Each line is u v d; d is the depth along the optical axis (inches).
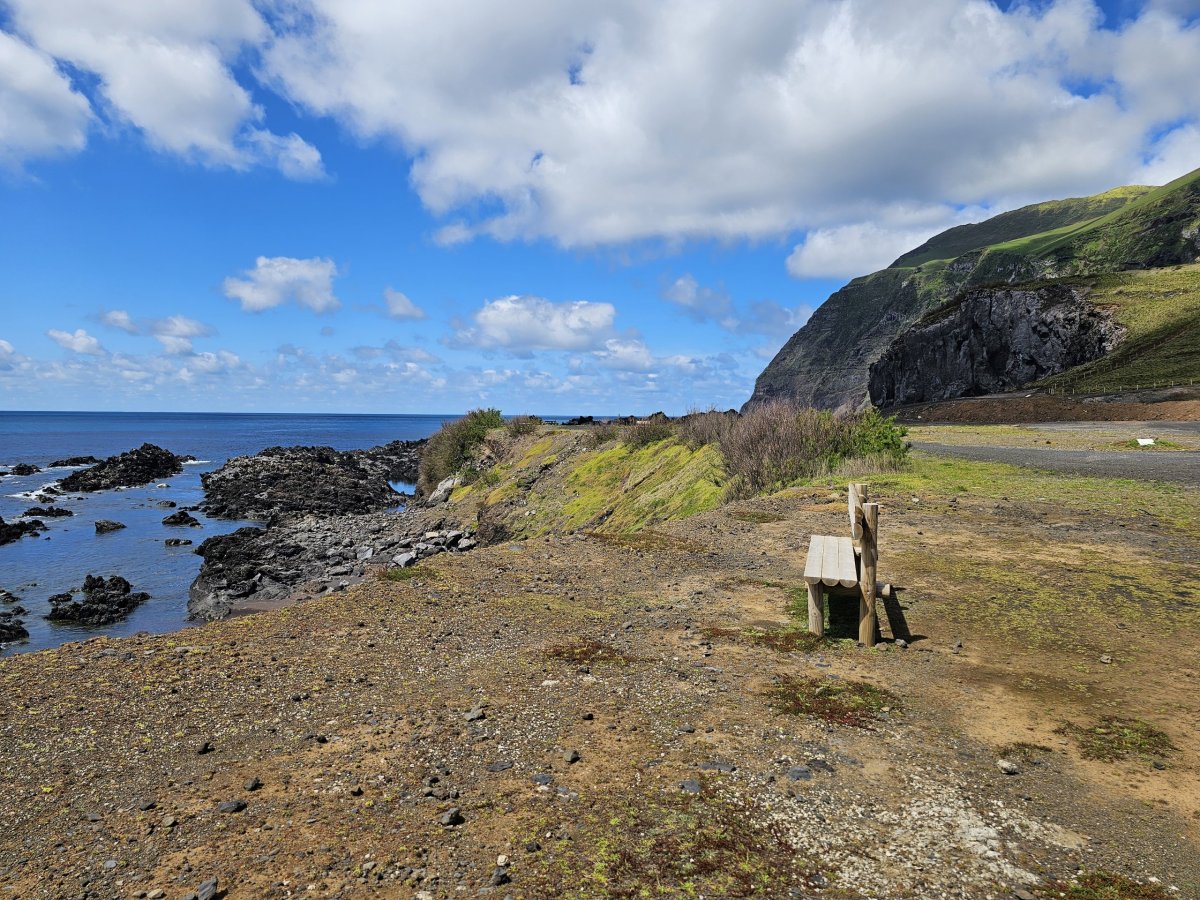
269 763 152.4
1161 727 166.7
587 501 954.7
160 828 127.4
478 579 327.9
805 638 236.4
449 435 1785.2
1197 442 883.4
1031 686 193.6
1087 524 393.7
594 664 216.2
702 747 160.1
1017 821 131.0
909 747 160.4
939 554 343.6
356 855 119.6
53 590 938.1
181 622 809.5
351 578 946.7
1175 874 114.7
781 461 644.7
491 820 130.9
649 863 117.5
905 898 109.3
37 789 140.5
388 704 185.0
